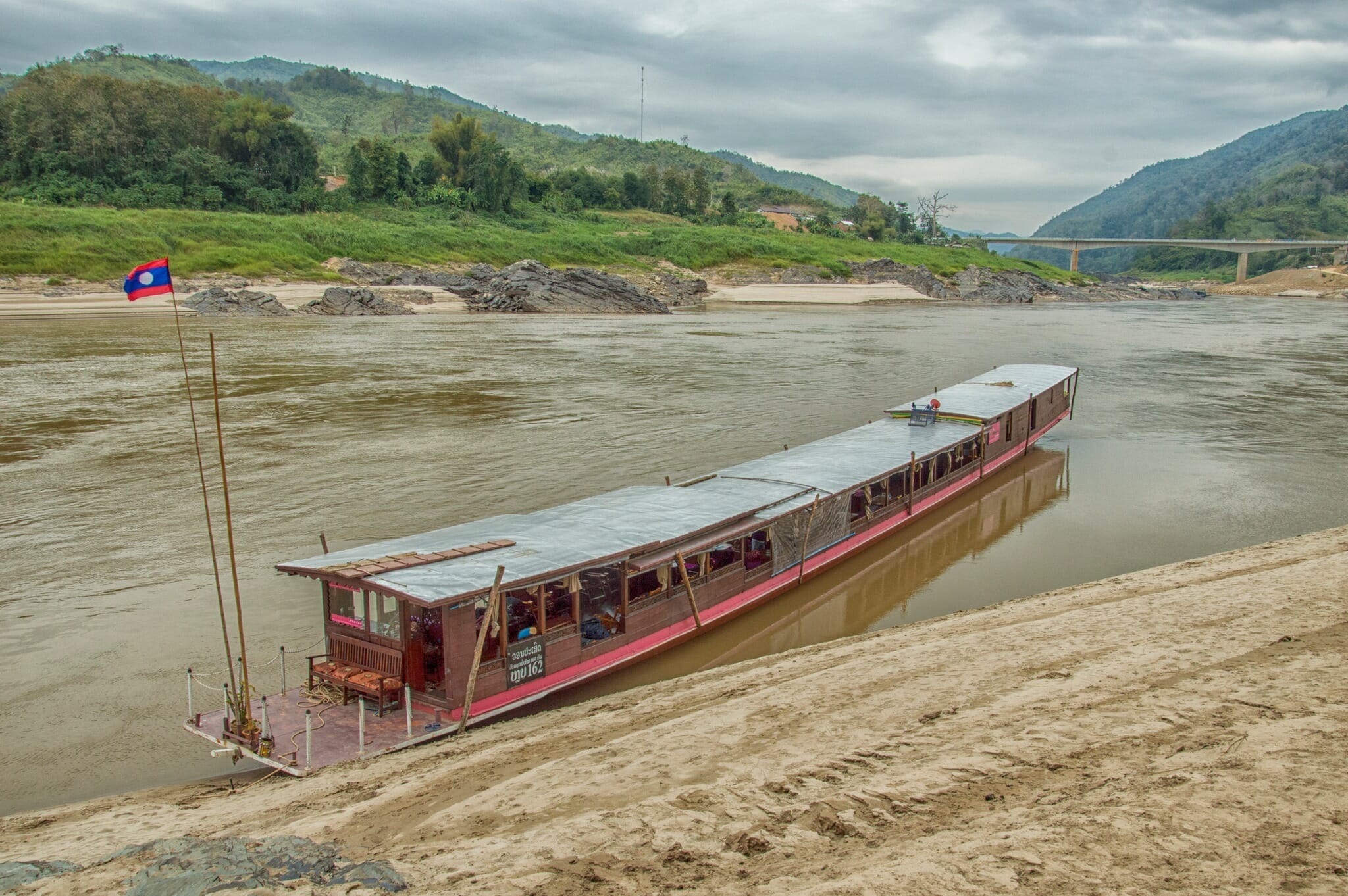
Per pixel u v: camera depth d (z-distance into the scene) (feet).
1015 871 21.49
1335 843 21.42
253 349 192.44
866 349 213.25
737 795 28.60
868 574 71.61
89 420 120.26
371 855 27.07
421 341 215.10
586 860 24.71
